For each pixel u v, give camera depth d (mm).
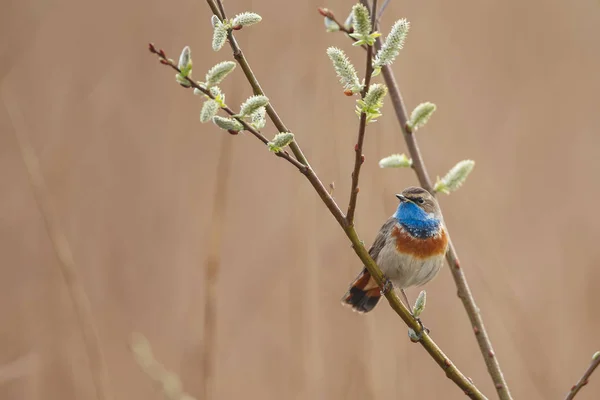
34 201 12852
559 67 16094
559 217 14484
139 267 12758
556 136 15336
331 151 11078
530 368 10547
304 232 11062
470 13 15625
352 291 8430
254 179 13383
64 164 13070
